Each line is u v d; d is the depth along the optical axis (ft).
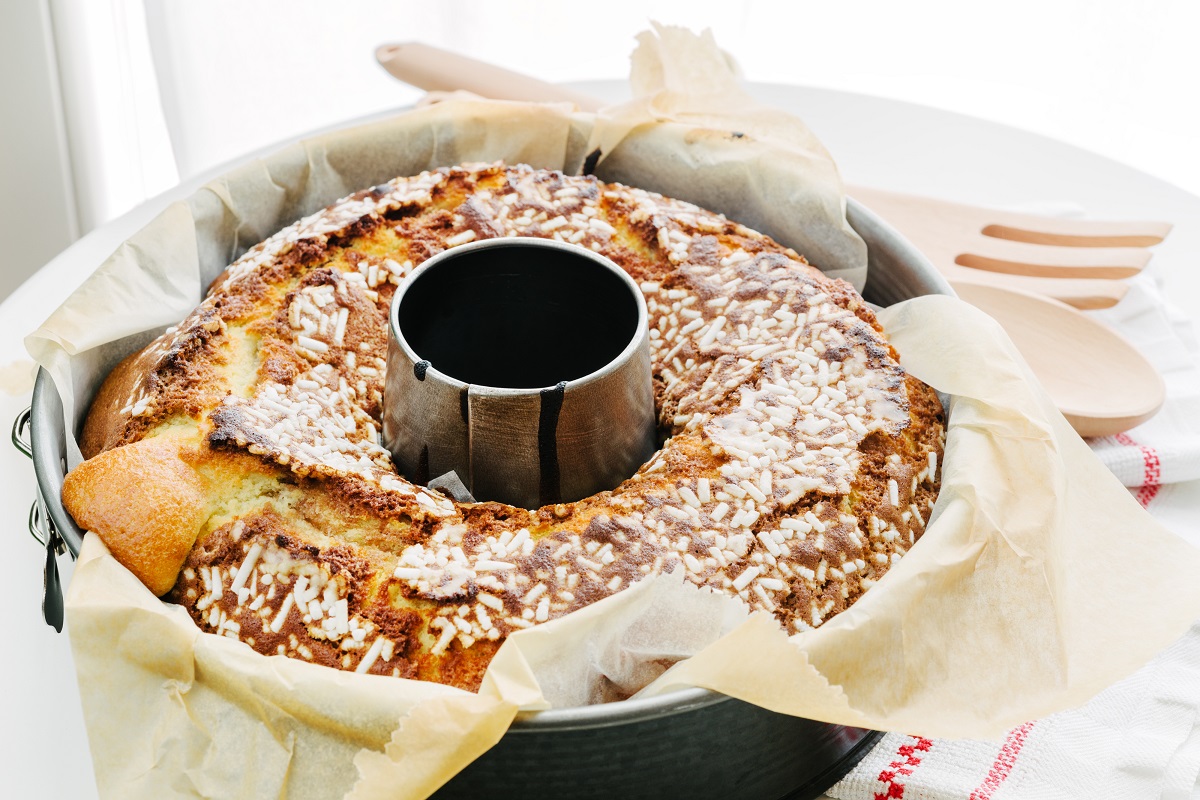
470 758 1.46
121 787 1.51
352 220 1.88
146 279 1.85
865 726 1.50
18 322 2.01
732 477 1.68
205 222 1.93
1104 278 2.13
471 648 1.59
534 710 1.47
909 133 2.43
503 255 1.78
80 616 1.53
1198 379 2.04
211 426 1.68
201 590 1.63
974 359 1.75
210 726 1.51
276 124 3.13
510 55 3.17
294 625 1.60
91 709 1.52
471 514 1.67
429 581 1.61
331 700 1.47
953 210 2.21
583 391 1.65
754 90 2.51
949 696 1.56
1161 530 1.73
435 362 1.81
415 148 2.05
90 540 1.60
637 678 1.58
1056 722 1.70
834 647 1.52
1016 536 1.64
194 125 2.99
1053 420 1.77
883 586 1.56
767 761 1.58
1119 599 1.68
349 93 3.13
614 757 1.50
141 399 1.71
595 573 1.61
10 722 1.69
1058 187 2.34
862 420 1.73
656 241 1.91
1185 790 1.63
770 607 1.62
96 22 2.72
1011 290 2.08
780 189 1.99
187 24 2.87
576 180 1.97
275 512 1.65
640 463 1.75
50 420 1.69
